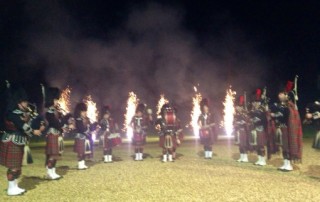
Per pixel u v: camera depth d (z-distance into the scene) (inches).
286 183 319.9
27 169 406.9
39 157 505.4
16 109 290.2
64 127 374.9
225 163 437.1
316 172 374.0
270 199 268.2
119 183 327.3
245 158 447.2
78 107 412.5
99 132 464.8
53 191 301.1
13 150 289.6
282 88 380.5
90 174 374.3
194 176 354.0
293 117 369.7
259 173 368.5
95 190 302.0
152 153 545.0
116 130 467.8
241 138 445.4
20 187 318.0
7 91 296.8
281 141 386.6
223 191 292.4
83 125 409.4
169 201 265.6
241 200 266.2
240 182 324.8
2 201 272.4
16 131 291.9
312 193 284.0
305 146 594.6
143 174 368.2
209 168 399.9
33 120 322.3
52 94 357.7
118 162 456.8
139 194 286.5
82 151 406.0
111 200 270.7
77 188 310.3
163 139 454.0
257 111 422.9
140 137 474.3
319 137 340.2
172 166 415.5
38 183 333.4
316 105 346.9
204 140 482.6
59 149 352.8
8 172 291.1
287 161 384.5
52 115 349.1
